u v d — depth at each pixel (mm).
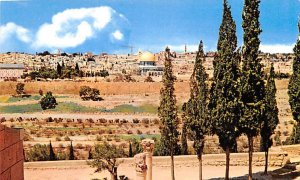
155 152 55719
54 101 131375
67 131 99688
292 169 45844
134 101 140500
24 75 194500
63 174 49312
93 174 49281
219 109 38875
